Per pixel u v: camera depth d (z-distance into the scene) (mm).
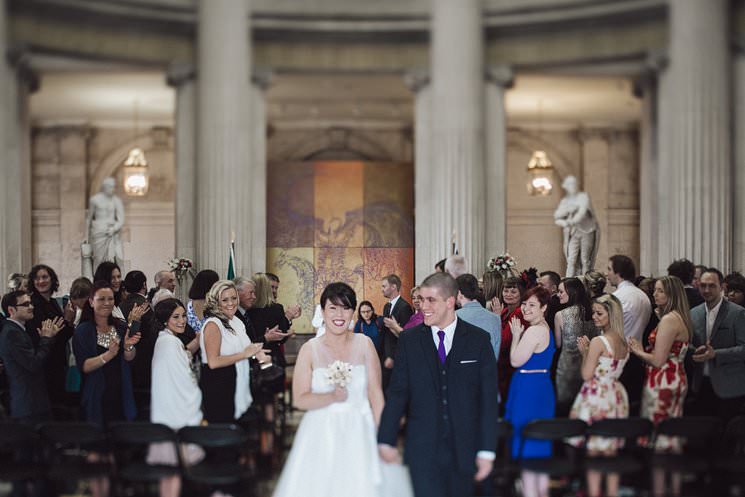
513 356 6684
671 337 6711
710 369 7395
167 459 6652
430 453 5441
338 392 5684
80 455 7070
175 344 6785
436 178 14906
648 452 6832
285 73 15477
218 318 7062
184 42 15250
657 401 6832
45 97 17969
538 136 20000
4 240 13766
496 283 8172
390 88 17422
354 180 17359
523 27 15203
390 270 17281
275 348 8695
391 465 5773
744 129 14398
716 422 6355
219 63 14750
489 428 5406
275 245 17188
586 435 6359
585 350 6945
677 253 14492
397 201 17391
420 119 15438
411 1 15211
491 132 15266
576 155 19984
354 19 15250
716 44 14250
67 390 8008
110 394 7016
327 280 17188
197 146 14930
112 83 16969
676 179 14500
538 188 17188
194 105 15164
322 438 5676
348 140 19922
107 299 7035
